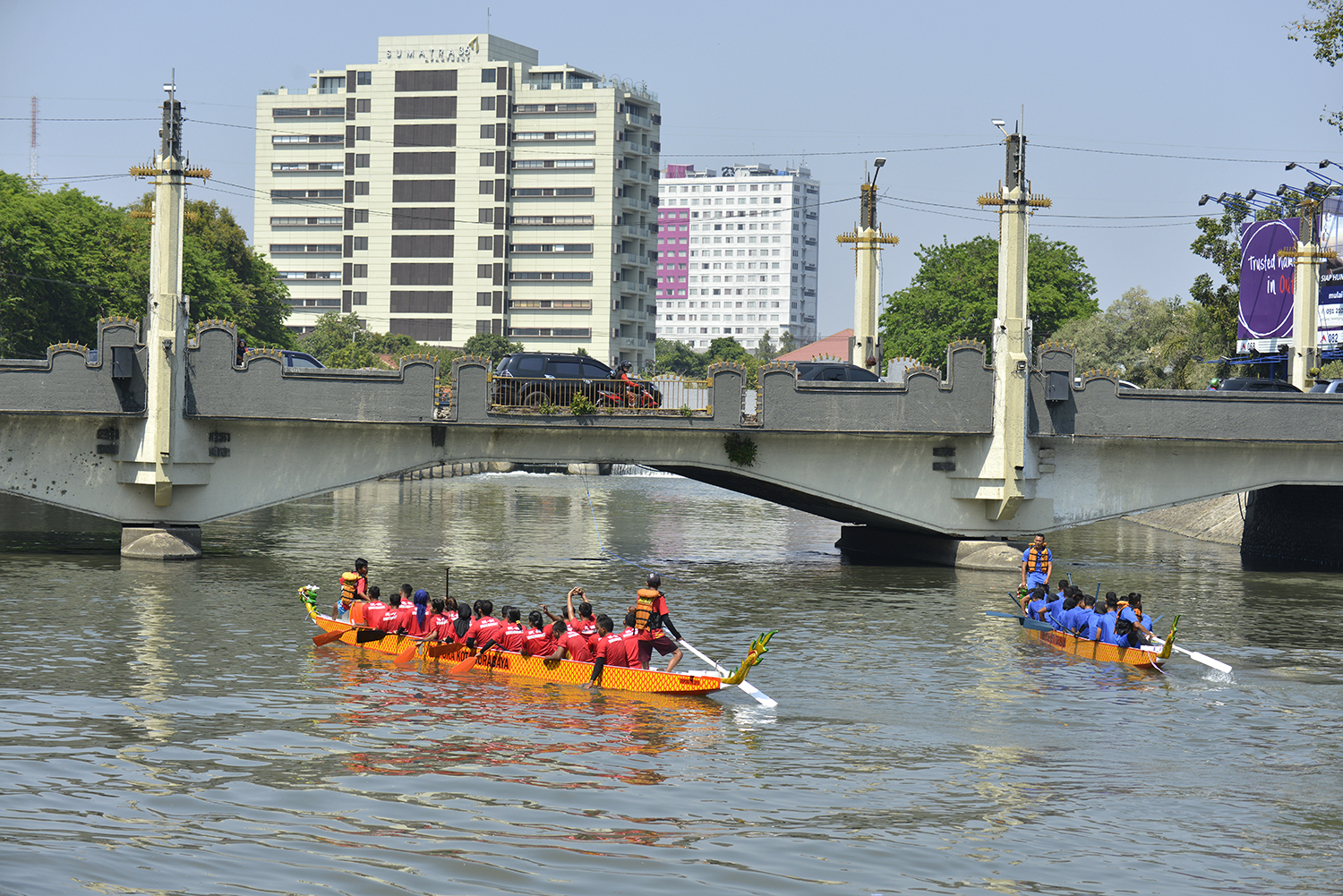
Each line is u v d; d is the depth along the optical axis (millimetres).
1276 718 21906
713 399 40156
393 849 14539
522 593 34812
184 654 25156
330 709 21078
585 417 39500
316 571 38344
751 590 37125
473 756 18422
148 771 17188
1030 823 16125
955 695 23375
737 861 14531
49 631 27125
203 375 38156
